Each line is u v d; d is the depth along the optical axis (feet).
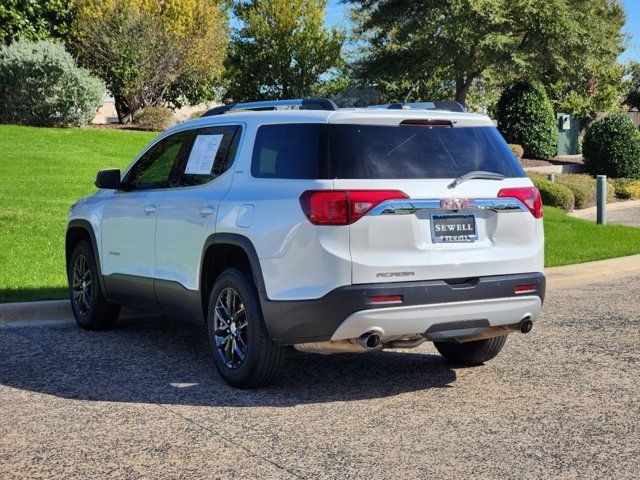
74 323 26.32
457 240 17.62
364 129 17.51
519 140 100.58
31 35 77.56
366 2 106.22
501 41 93.40
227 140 19.86
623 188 80.33
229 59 135.44
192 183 20.54
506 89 104.37
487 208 17.97
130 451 14.51
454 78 104.37
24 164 57.16
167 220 20.86
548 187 67.36
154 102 94.73
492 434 15.44
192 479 13.21
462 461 13.99
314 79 136.46
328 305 16.57
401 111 18.08
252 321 17.79
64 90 76.48
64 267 31.76
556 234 46.34
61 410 16.96
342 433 15.51
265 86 139.64
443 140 18.17
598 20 100.78
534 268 18.62
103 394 18.17
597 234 46.62
